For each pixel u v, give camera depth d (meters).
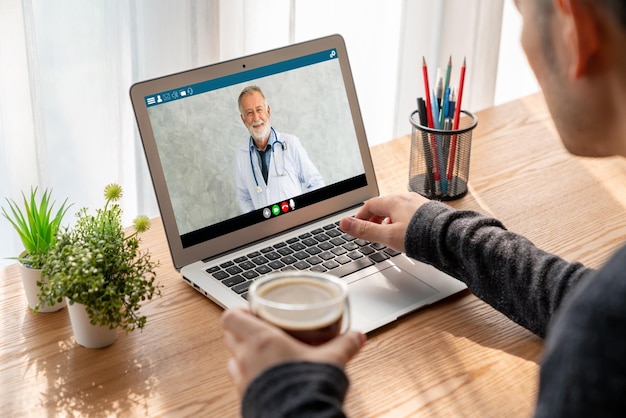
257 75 1.18
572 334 0.57
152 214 1.71
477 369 0.93
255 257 1.12
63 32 1.50
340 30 1.88
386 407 0.87
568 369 0.56
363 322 0.99
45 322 1.00
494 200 1.31
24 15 1.37
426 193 1.32
